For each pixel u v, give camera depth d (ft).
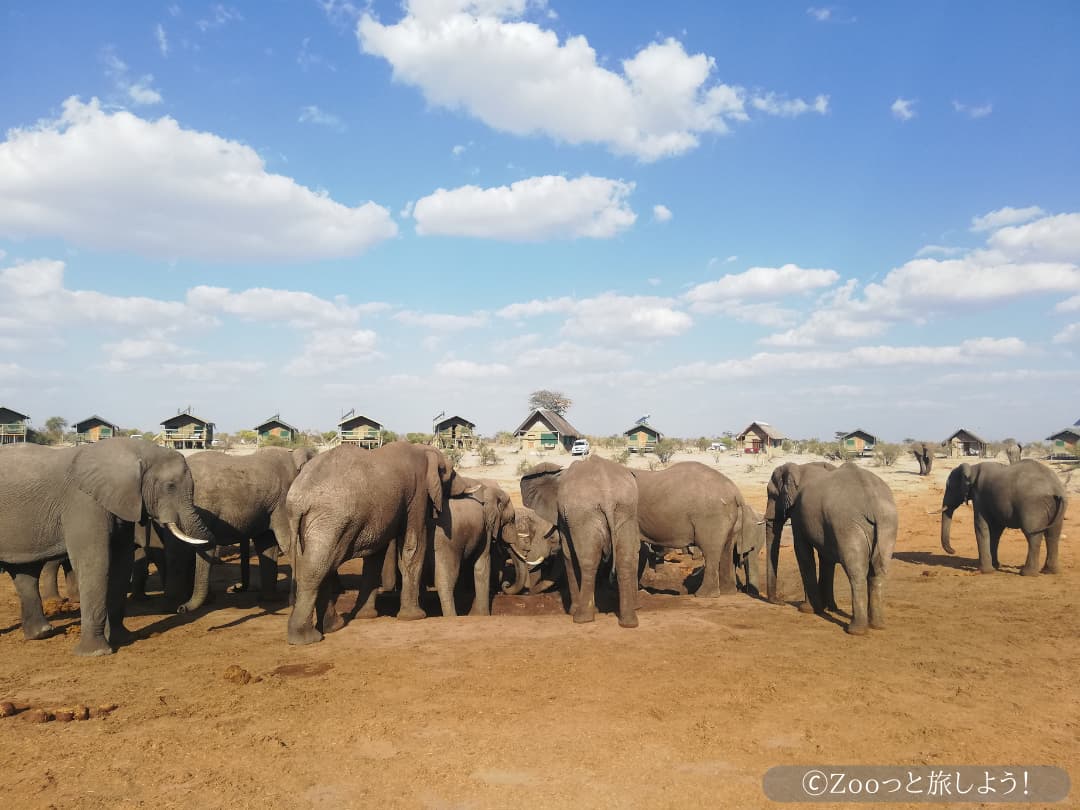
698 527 40.16
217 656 26.68
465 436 224.94
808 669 25.14
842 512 31.60
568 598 41.32
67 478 27.17
